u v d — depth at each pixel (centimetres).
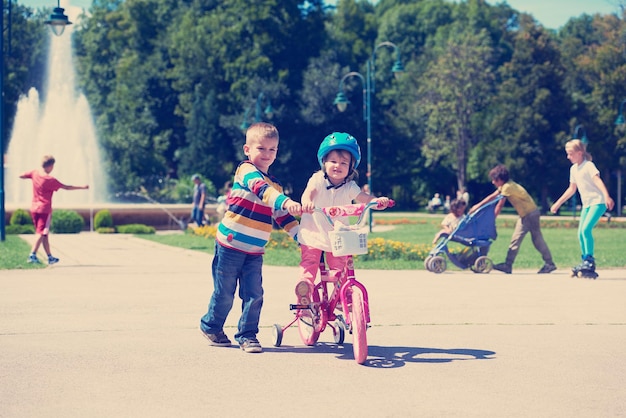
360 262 1739
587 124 7025
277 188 744
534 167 7038
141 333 821
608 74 7156
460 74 7194
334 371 645
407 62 9225
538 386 596
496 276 1444
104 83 8550
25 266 1547
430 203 7406
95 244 2391
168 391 579
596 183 1397
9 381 608
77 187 1614
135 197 7112
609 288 1227
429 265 1534
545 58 7094
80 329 844
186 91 8025
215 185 7594
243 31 8038
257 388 589
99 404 544
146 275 1413
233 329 851
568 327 855
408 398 561
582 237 1412
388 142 7956
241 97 7612
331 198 726
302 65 8069
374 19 10112
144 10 8712
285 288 1206
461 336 802
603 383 605
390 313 953
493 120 7181
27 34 8319
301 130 7488
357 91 7562
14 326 862
